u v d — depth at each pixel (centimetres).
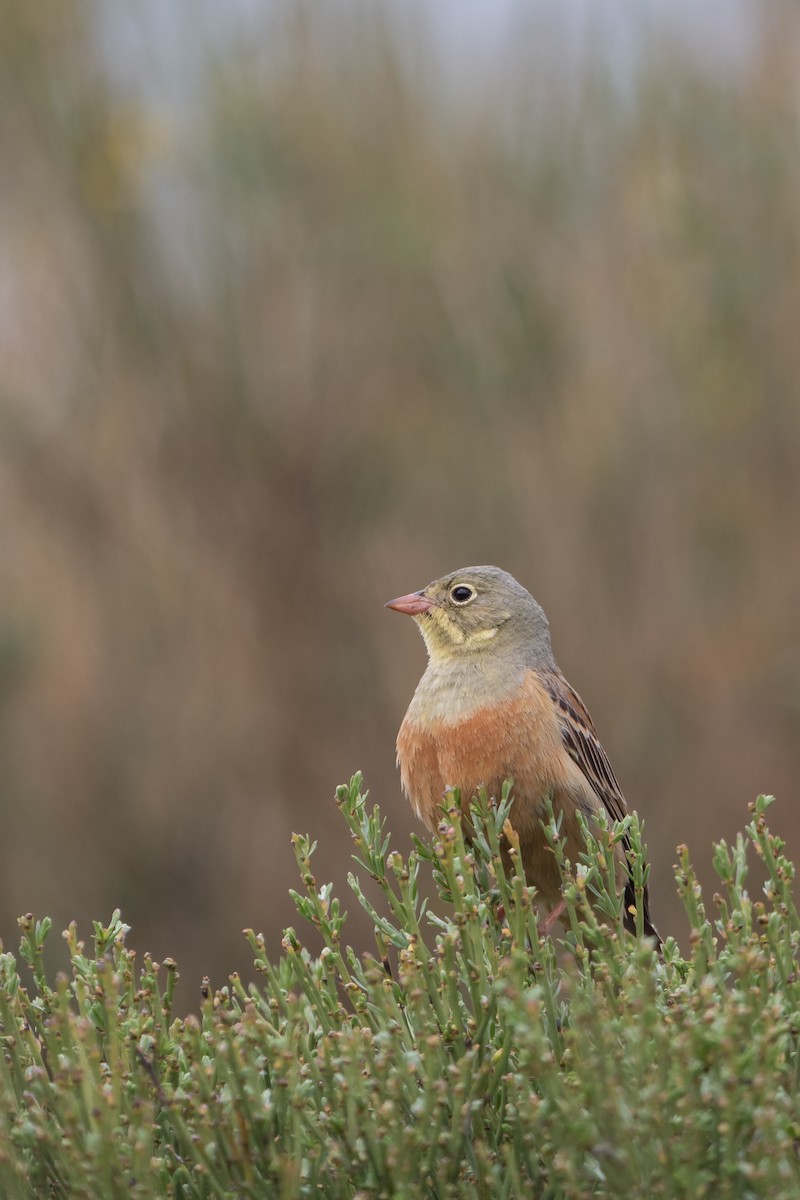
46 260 1598
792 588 1645
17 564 1673
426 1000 493
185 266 1611
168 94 1570
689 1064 419
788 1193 398
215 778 1717
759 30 1595
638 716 1631
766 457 1650
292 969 513
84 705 1708
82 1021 448
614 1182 404
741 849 515
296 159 1559
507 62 1617
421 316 1599
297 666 1697
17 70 1573
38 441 1636
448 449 1634
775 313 1603
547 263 1605
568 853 728
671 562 1658
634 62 1595
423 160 1591
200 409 1625
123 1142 450
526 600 788
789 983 478
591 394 1627
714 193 1589
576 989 438
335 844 1711
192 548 1675
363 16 1594
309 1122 450
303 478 1656
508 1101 465
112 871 1712
